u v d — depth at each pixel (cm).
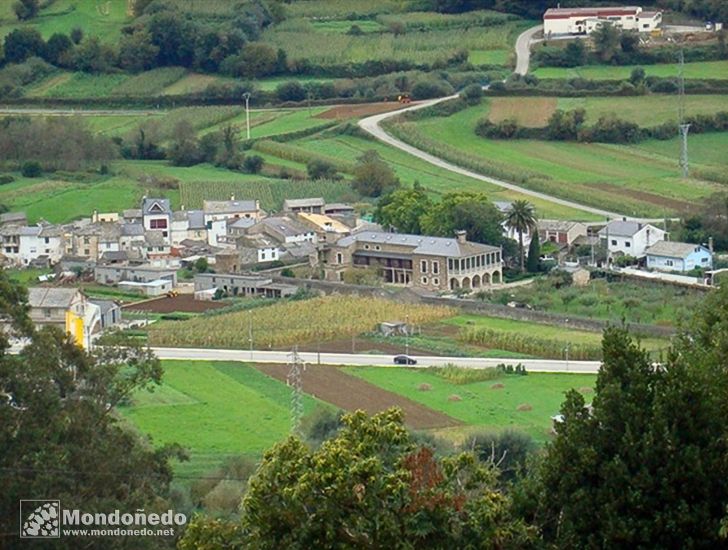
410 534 18625
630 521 18838
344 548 18512
